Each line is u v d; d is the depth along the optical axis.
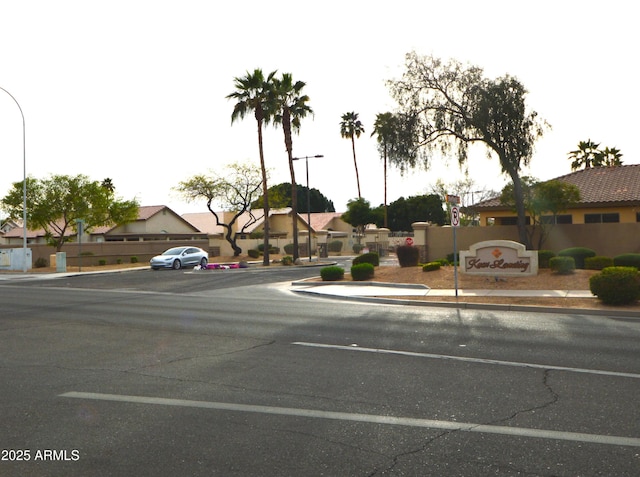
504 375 8.27
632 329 12.35
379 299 18.39
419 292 20.02
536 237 29.09
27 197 47.22
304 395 7.30
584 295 17.50
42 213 46.84
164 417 6.44
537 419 6.25
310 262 46.12
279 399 7.13
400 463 5.06
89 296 21.97
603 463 5.03
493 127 26.19
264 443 5.58
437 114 27.06
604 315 14.73
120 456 5.29
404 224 85.81
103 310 16.89
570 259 20.86
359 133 81.38
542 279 20.62
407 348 10.38
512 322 13.49
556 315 14.78
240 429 6.01
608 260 21.98
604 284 15.53
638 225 27.06
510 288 19.75
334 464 5.05
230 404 6.93
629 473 4.82
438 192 74.00
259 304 18.19
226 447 5.49
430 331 12.26
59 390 7.66
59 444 5.61
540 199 27.11
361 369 8.74
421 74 27.16
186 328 13.12
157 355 10.01
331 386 7.74
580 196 28.83
